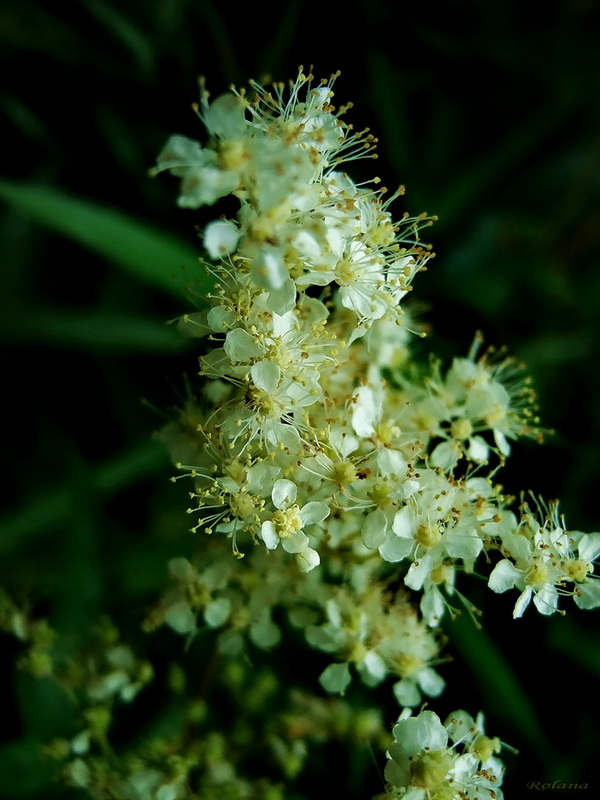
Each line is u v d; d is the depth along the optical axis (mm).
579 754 137
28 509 157
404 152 173
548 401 159
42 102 183
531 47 188
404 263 105
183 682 122
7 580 153
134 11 180
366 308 101
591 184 187
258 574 116
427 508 102
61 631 139
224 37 178
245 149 95
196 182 94
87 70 182
